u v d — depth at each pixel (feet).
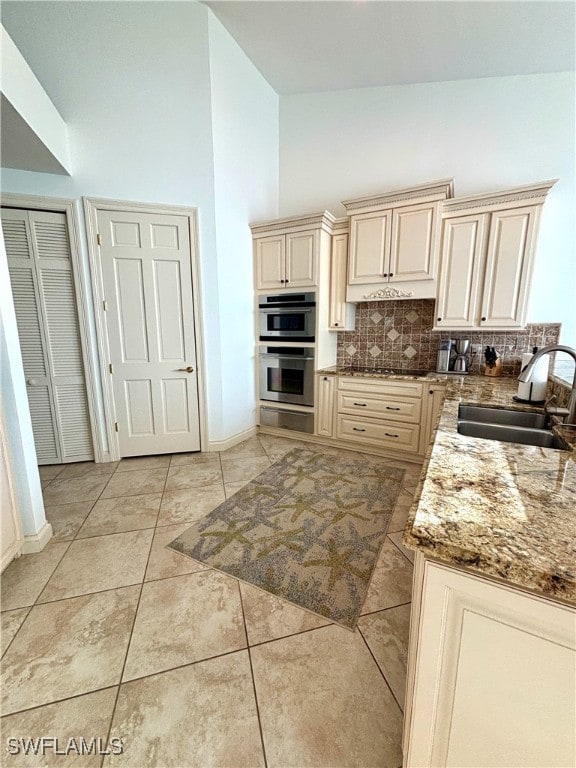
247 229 10.53
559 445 4.30
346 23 8.05
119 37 7.95
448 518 2.25
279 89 11.14
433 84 9.62
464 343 9.64
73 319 8.96
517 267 8.13
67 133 8.02
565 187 8.55
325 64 9.64
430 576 2.13
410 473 8.87
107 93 8.10
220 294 9.61
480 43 8.04
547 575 1.74
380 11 7.57
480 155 9.36
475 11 7.25
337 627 4.40
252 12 8.06
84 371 9.17
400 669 3.86
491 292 8.46
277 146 11.82
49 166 7.80
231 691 3.63
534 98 8.64
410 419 9.37
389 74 9.64
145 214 8.76
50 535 6.20
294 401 11.10
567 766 1.96
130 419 9.66
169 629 4.36
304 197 11.79
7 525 5.37
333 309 10.72
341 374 10.10
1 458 5.28
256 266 10.96
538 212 7.75
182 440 10.14
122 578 5.23
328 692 3.62
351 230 9.71
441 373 9.80
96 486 8.18
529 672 1.95
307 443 11.11
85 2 7.64
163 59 8.25
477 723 2.17
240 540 6.12
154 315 9.30
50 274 8.61
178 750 3.14
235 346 10.44
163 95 8.40
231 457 9.92
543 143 8.69
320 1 7.52
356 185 11.02
